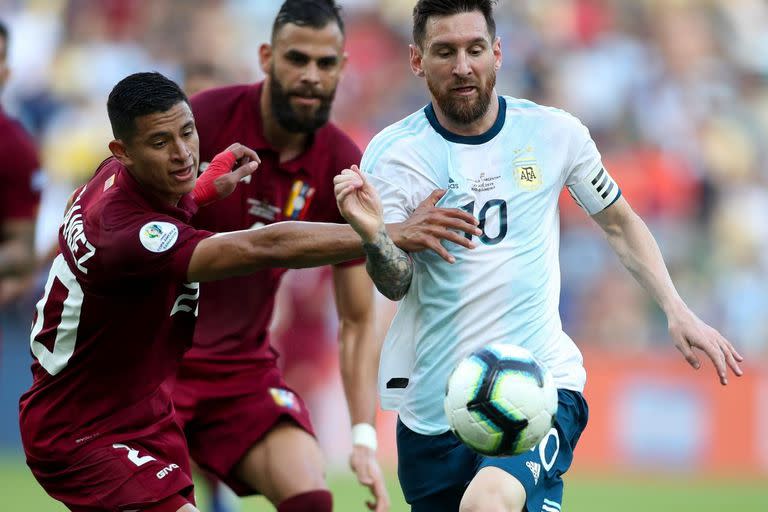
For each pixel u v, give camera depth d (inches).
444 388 743.7
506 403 672.4
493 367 681.0
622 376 1883.6
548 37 2380.7
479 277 732.0
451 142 744.3
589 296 2026.3
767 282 2090.3
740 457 1847.9
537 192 743.1
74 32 2397.9
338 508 1398.9
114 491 713.0
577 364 759.7
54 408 722.8
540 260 741.9
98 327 700.0
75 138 2185.0
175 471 727.1
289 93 871.7
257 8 2456.9
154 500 710.5
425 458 760.3
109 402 723.4
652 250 774.5
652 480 1754.4
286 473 862.5
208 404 889.5
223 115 901.8
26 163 1214.3
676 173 2208.4
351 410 906.7
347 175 655.8
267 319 914.1
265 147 896.3
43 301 721.6
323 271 1829.5
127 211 681.0
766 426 1847.9
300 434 889.5
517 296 733.9
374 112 2325.3
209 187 743.7
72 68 2316.7
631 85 2335.1
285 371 1838.1
